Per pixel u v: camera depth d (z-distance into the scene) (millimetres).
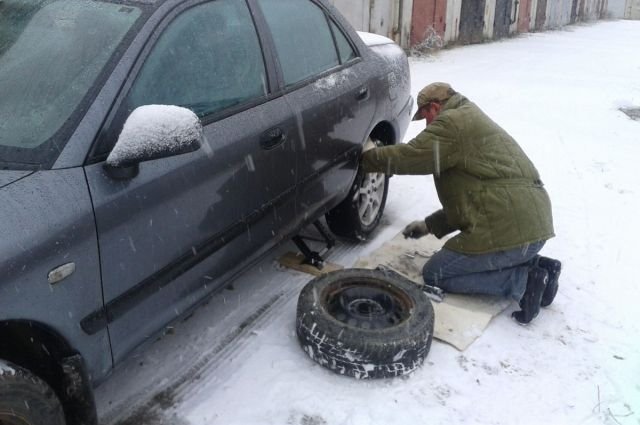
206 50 2535
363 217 4051
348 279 3213
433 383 2812
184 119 2012
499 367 2957
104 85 2057
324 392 2703
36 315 1779
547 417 2654
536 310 3240
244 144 2590
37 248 1750
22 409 1793
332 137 3275
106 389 2643
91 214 1913
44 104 2021
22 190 1777
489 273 3338
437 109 3428
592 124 7766
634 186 5465
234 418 2525
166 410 2547
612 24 28625
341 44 3590
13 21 2338
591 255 4133
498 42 17469
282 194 2936
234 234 2641
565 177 5641
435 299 3412
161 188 2184
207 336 3047
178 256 2336
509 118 7867
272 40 2939
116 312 2084
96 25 2260
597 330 3311
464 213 3240
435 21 14258
